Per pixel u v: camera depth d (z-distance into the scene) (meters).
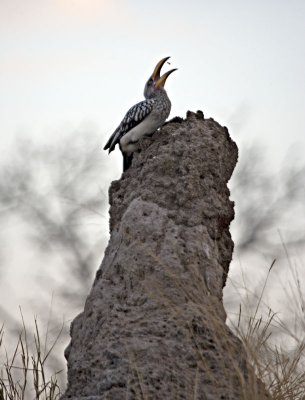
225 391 10.07
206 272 11.48
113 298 11.41
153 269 11.40
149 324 10.76
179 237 11.76
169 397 10.04
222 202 12.57
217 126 13.25
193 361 10.34
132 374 10.16
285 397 10.31
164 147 12.66
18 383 11.92
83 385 10.62
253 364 10.22
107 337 10.80
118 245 11.98
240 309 10.74
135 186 12.73
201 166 12.49
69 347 11.74
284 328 10.60
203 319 10.52
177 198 12.18
